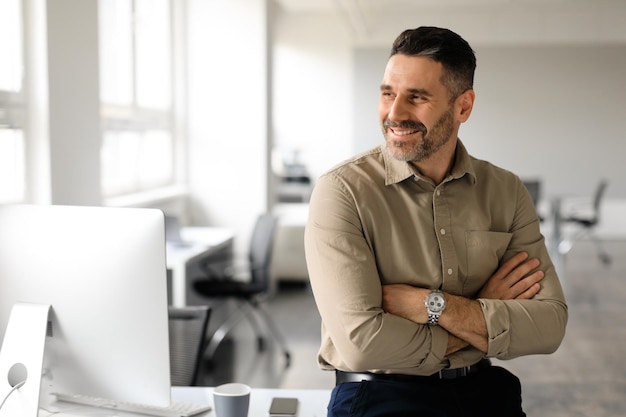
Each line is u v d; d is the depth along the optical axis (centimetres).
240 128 710
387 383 175
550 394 461
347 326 175
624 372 506
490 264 191
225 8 703
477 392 178
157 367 175
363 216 183
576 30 1182
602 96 1167
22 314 178
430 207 186
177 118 713
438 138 177
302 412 203
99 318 176
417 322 178
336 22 1205
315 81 1220
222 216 718
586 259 988
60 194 426
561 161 1180
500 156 1188
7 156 400
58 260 177
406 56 175
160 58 687
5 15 394
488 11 1185
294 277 807
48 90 410
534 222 199
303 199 1055
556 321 185
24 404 175
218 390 188
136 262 172
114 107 570
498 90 1180
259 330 604
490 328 178
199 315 269
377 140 1198
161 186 684
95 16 462
